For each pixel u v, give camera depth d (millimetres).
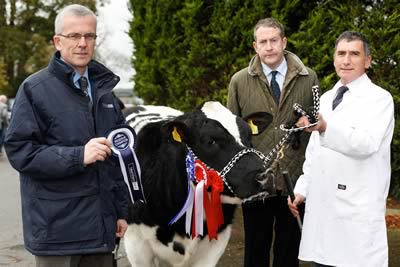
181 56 8414
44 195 2973
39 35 36469
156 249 4223
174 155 3980
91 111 3104
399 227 6738
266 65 4570
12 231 7133
